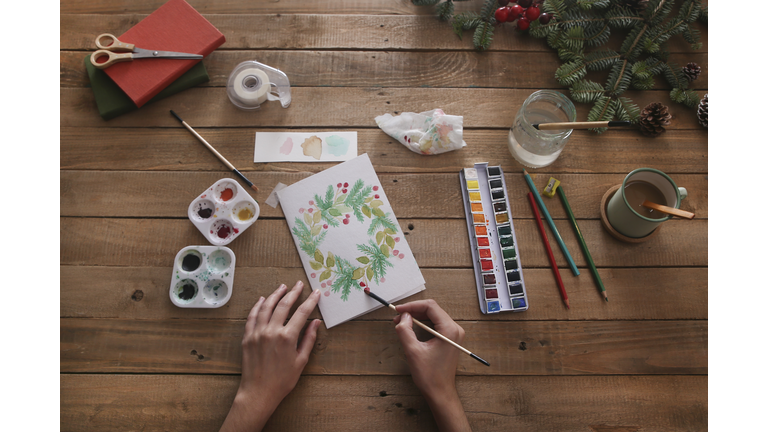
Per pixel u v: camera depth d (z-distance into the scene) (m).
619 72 1.22
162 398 1.00
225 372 1.02
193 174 1.15
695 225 1.14
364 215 1.12
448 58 1.27
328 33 1.28
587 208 1.15
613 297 1.09
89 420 0.99
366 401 1.00
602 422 1.01
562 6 1.23
